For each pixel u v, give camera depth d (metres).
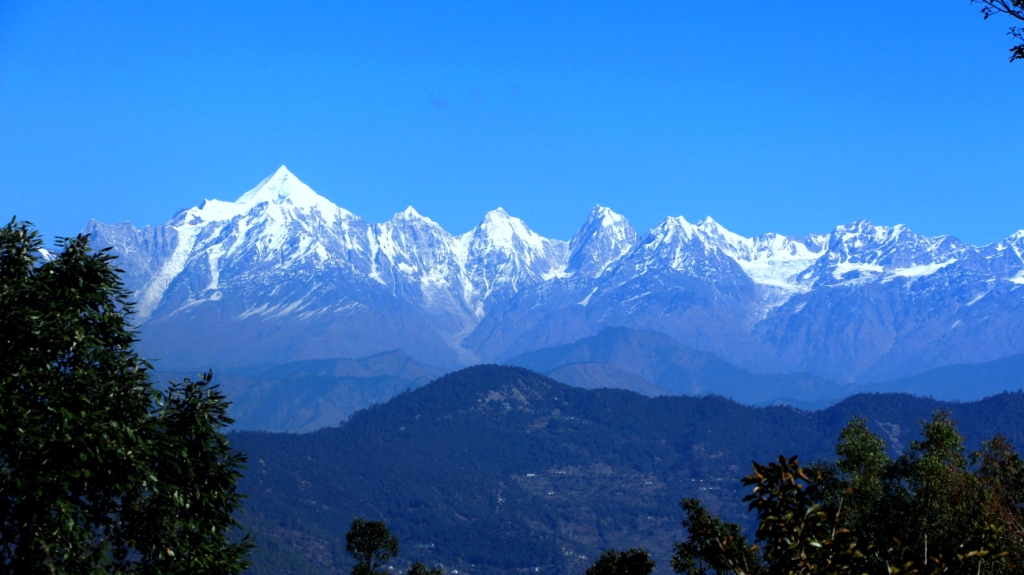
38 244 54.38
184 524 52.41
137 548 51.69
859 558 38.69
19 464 47.41
